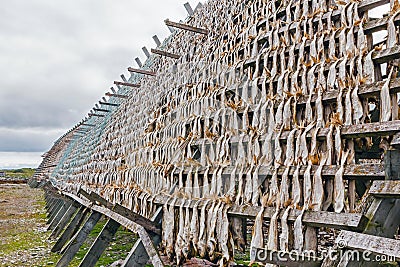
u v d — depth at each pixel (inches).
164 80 280.8
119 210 149.6
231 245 114.2
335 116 95.7
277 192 101.7
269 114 118.6
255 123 123.9
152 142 223.8
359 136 87.7
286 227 92.2
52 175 890.1
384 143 87.7
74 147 760.3
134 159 251.6
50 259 269.9
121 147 324.5
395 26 97.8
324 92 103.5
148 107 291.6
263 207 101.4
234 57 165.9
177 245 138.3
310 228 88.5
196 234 128.2
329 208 92.2
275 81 126.9
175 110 205.0
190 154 158.4
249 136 122.3
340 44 108.1
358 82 95.6
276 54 134.0
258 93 132.7
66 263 214.2
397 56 90.0
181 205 139.1
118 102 498.9
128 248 284.0
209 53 203.0
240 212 109.7
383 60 93.3
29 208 673.6
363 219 69.7
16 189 1296.8
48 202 622.5
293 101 111.8
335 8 120.6
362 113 91.9
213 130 149.1
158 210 153.3
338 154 90.4
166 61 312.2
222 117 144.7
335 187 86.7
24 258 273.7
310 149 99.0
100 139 480.4
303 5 135.3
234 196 118.6
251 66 148.9
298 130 103.0
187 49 254.5
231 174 120.8
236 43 175.6
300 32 130.1
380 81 90.0
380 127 82.8
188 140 165.6
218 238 116.4
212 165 136.8
